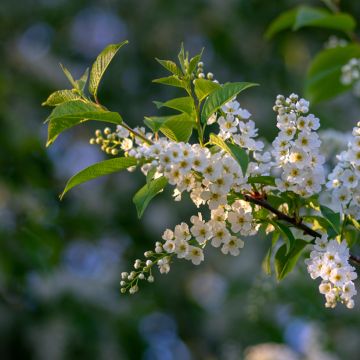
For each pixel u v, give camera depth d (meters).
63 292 9.72
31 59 12.35
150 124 3.32
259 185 3.44
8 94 11.13
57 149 12.16
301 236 3.71
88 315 9.70
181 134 3.32
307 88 6.34
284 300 7.80
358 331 8.87
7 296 9.38
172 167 3.09
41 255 8.29
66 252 10.25
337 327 8.82
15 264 8.32
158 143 3.15
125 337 9.88
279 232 3.49
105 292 10.17
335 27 6.11
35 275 9.12
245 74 12.10
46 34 13.16
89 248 10.89
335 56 6.17
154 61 12.38
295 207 3.42
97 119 3.22
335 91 6.38
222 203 3.21
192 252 3.32
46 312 9.50
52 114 3.15
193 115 3.32
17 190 8.51
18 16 12.93
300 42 12.09
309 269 3.28
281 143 3.29
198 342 11.11
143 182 11.52
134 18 12.77
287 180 3.30
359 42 6.18
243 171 3.05
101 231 10.20
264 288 6.16
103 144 3.30
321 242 3.33
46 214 8.53
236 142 3.36
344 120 11.20
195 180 3.25
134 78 12.34
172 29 12.48
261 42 12.16
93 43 13.34
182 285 11.44
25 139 8.96
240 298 10.47
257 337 9.80
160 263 3.32
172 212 11.21
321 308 7.96
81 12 13.12
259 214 3.40
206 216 11.00
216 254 11.31
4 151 8.82
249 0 12.21
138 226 11.25
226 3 12.38
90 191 11.48
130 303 10.38
